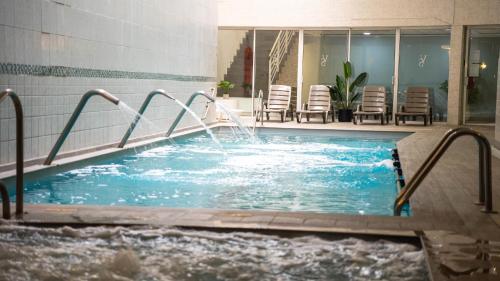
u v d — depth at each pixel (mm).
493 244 3287
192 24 12227
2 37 5785
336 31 15047
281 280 2928
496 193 5039
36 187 5805
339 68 15117
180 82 11500
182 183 6086
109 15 8289
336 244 3469
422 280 2918
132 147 8539
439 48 14461
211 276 2973
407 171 6258
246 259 3205
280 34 15641
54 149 6406
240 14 15000
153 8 9977
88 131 7746
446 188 5262
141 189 5734
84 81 7582
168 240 3510
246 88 16891
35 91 6430
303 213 4078
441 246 3242
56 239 3525
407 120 14945
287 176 6668
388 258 3234
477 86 14328
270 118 15547
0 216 3881
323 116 13922
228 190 5723
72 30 7234
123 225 3721
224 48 17875
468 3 13922
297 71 15477
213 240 3508
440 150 4059
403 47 14664
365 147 10031
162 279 2924
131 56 9102
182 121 11758
